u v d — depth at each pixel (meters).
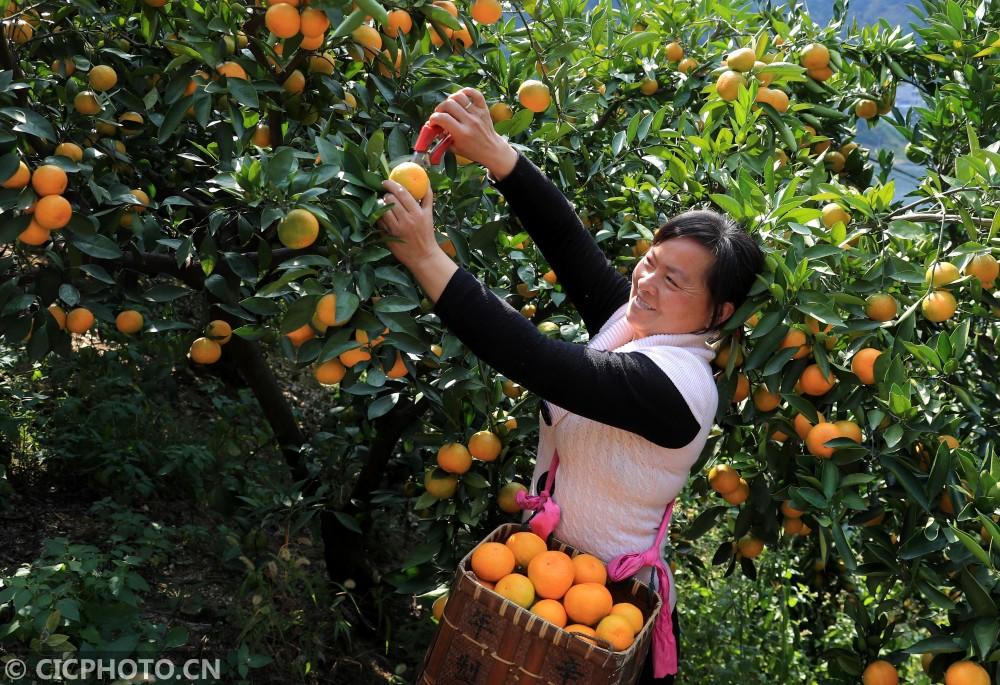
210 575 3.16
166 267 2.30
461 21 2.31
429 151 1.98
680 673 3.21
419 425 2.70
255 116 2.43
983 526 1.90
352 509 3.20
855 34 3.74
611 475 1.76
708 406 1.73
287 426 3.31
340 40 2.14
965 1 3.70
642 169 2.97
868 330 2.01
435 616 2.27
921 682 3.36
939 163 3.42
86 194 2.23
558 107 2.58
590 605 1.66
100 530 3.19
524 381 1.63
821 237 2.10
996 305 2.20
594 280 2.12
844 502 1.97
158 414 3.88
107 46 2.48
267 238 2.33
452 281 1.63
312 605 3.15
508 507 2.36
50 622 2.27
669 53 3.44
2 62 2.05
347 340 1.75
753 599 3.76
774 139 2.89
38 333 2.00
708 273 1.76
